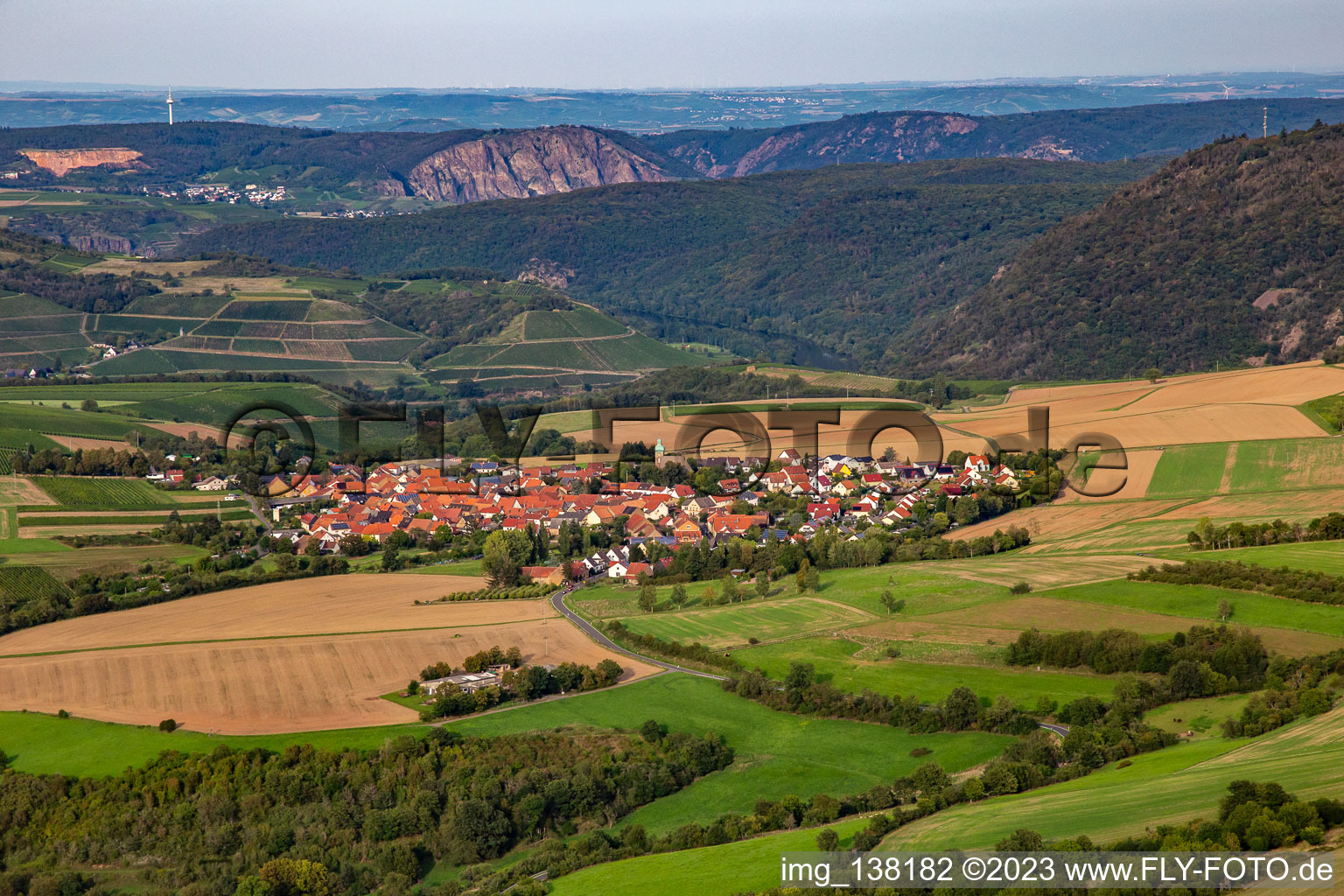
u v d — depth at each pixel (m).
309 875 105.25
